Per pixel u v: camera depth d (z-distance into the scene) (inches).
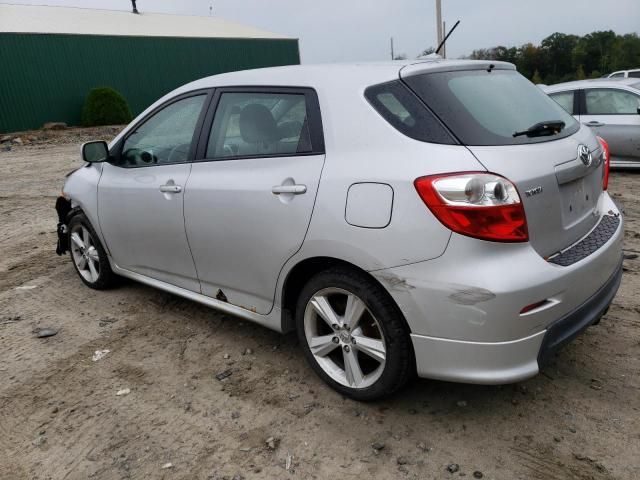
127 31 1220.5
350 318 108.0
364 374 112.5
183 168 137.4
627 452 95.8
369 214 98.3
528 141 99.4
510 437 101.3
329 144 107.8
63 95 1034.7
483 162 91.4
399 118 100.8
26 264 218.4
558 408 108.6
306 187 108.1
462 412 109.2
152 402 118.6
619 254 116.0
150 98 1184.2
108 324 157.8
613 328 137.9
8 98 956.0
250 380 125.0
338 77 112.2
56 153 654.5
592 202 114.5
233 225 123.3
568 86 355.3
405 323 100.7
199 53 1267.2
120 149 161.3
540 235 95.3
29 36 978.7
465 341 92.7
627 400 109.7
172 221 139.7
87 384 127.1
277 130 118.5
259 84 125.1
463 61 114.5
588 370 120.5
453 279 90.7
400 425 106.3
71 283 193.0
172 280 150.3
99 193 164.7
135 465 99.7
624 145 329.4
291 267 114.0
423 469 94.7
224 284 133.1
